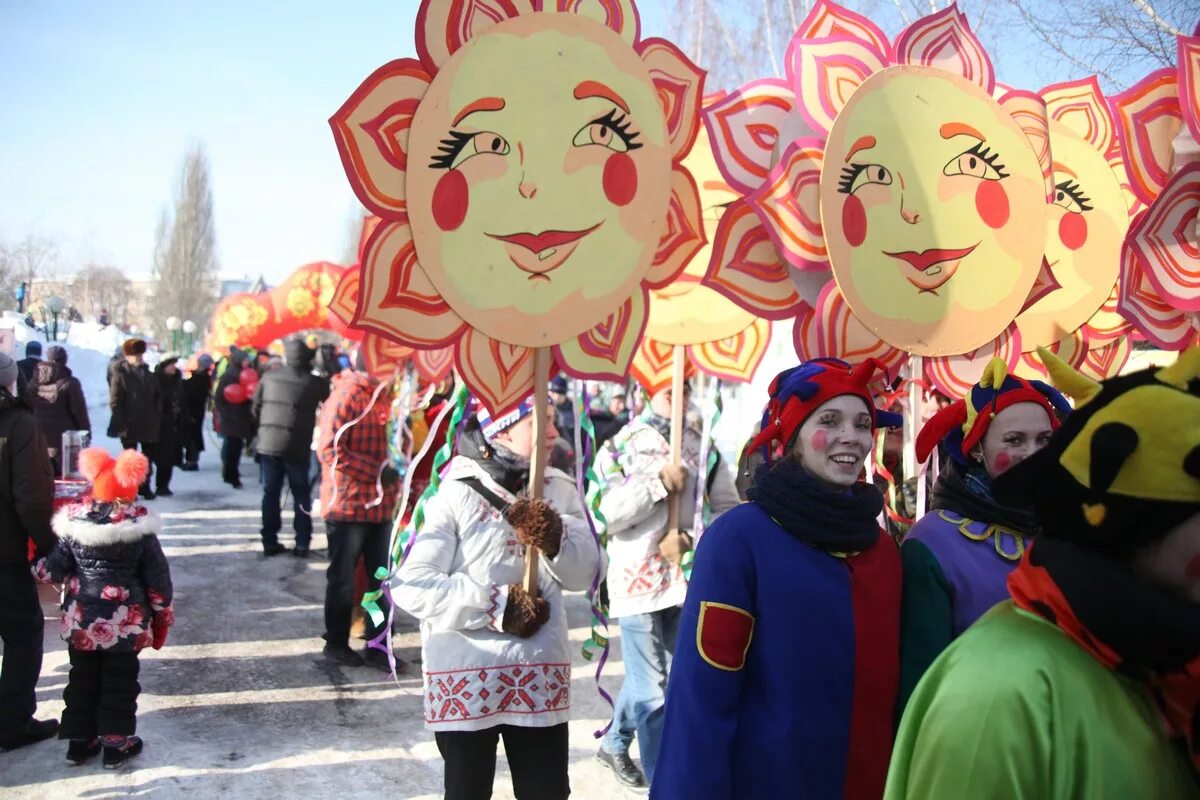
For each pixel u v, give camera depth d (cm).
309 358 884
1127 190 413
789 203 340
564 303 324
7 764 434
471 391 315
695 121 344
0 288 4894
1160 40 621
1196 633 125
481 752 303
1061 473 135
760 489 244
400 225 306
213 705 518
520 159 318
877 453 403
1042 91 390
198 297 5941
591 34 327
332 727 497
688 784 225
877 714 229
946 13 357
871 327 341
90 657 433
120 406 1148
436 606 297
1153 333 382
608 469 433
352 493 586
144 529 430
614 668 612
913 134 348
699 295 451
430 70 308
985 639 142
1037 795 130
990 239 358
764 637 231
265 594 752
